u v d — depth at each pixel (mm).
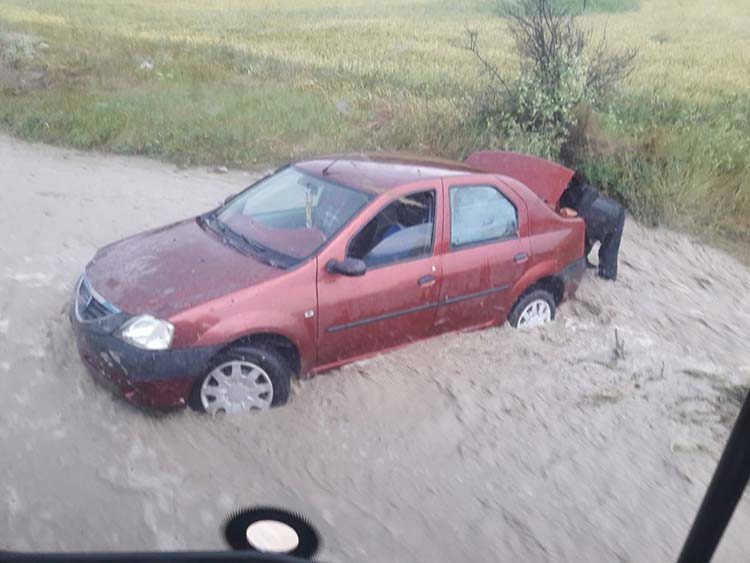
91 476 4645
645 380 6566
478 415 5730
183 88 16172
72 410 5270
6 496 4395
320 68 18500
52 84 16359
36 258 7898
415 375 6066
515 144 11883
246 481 4766
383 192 5938
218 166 12008
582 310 7844
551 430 5676
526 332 6980
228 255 5695
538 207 6863
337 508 4621
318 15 28328
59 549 4020
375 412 5617
